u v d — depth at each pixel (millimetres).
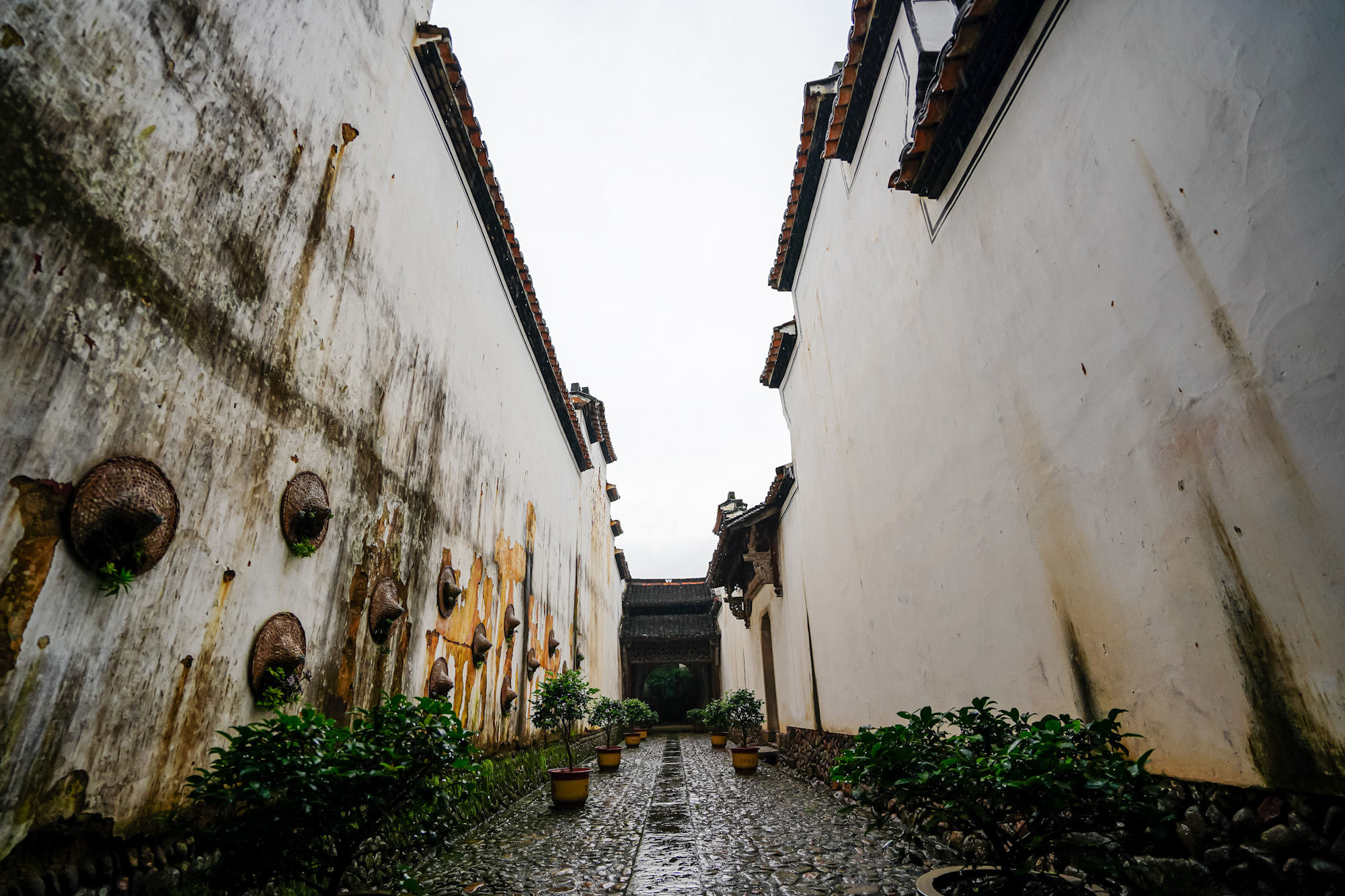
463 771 3242
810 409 9266
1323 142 2086
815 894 3748
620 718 13586
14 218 2043
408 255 5195
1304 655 2158
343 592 4027
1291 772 2203
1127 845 2852
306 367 3678
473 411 6840
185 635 2695
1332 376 2049
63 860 2139
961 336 4562
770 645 14289
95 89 2357
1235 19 2393
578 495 14531
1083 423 3275
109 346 2357
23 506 2033
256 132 3281
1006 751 2529
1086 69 3227
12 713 1981
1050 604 3588
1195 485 2596
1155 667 2830
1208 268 2520
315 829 2516
